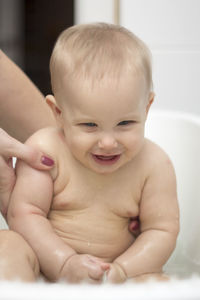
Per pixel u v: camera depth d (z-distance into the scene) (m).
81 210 0.83
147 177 0.84
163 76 1.56
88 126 0.74
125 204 0.84
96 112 0.72
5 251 0.67
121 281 0.74
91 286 0.44
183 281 0.45
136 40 0.79
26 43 2.47
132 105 0.73
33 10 2.39
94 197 0.83
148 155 0.85
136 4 1.53
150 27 1.53
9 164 0.84
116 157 0.76
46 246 0.74
